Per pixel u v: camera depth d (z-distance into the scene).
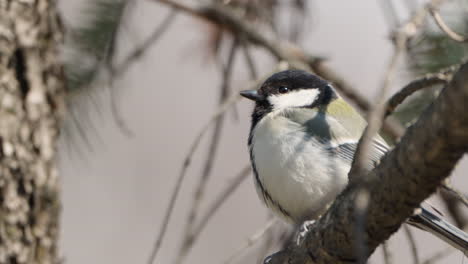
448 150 4.83
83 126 9.09
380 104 4.76
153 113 16.09
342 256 6.23
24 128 7.89
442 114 4.69
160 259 14.88
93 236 15.09
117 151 15.62
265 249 8.55
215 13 9.52
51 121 8.13
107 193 15.38
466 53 8.27
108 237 15.05
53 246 8.08
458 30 8.24
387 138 9.57
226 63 9.98
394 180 5.29
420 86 5.48
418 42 8.27
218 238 15.23
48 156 8.06
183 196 15.56
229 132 16.03
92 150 9.29
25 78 7.91
